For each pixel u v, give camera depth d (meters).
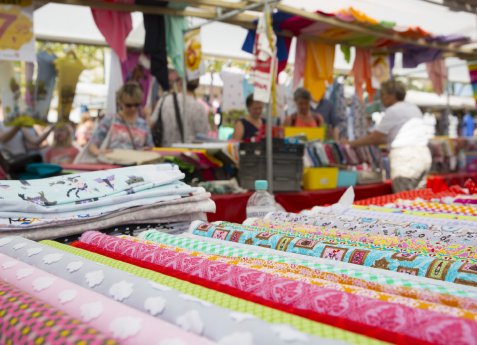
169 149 3.60
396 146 3.69
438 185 2.03
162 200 1.28
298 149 3.46
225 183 3.14
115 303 0.56
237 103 5.29
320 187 3.77
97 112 4.82
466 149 6.21
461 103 7.79
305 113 5.09
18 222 1.05
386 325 0.50
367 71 4.82
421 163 3.64
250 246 0.93
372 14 4.05
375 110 5.99
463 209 1.41
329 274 0.71
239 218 2.95
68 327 0.47
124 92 3.74
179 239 0.98
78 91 4.68
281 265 0.76
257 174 3.29
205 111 4.70
